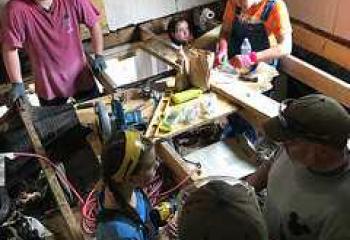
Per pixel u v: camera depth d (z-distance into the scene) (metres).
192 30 3.92
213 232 0.85
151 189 2.11
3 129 2.46
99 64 3.01
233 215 0.87
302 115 1.20
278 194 1.42
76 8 2.79
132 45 3.78
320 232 1.31
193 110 2.43
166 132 2.28
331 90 2.84
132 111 2.42
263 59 2.89
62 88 2.97
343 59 3.43
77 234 1.85
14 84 2.75
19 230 2.01
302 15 3.75
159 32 3.95
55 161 2.22
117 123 2.31
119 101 2.45
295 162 1.33
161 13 3.89
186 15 4.00
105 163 1.42
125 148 1.40
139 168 1.41
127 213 1.50
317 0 3.54
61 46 2.83
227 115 2.49
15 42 2.68
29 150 2.33
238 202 0.90
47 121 2.36
